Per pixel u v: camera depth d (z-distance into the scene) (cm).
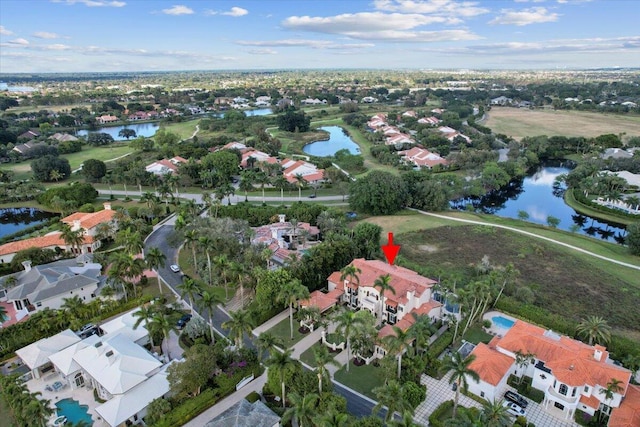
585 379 6688
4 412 6844
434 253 12788
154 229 14762
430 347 8275
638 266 12100
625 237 13888
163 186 16888
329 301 9519
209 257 11150
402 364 7544
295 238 13500
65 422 6512
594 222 16725
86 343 7762
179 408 6675
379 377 7675
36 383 7538
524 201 19200
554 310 9756
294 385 6731
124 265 9650
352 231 13300
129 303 9781
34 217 17075
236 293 10562
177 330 8462
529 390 7262
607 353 7256
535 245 13088
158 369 7369
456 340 8600
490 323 9025
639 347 7931
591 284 10944
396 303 9000
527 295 9831
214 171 19950
